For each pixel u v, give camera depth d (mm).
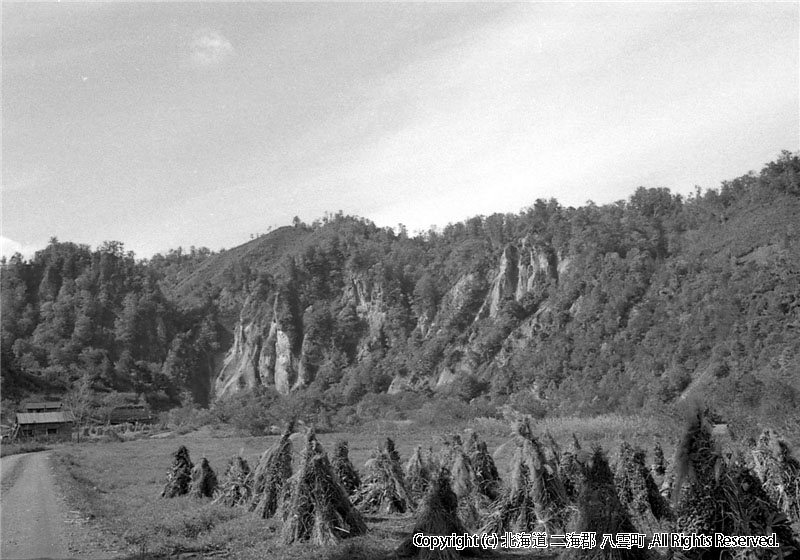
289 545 15086
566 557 11805
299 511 15570
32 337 171625
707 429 11438
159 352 191500
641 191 168750
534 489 15133
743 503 11156
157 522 18312
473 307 167250
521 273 163375
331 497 15781
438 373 152375
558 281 153750
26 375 126812
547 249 162125
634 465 16344
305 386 179000
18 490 28781
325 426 86438
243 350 197750
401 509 19844
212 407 135250
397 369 164125
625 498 15930
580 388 101812
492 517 15445
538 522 14852
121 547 15758
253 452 50812
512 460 16094
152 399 154125
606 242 148125
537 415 81312
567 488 16641
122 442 76812
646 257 133500
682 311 105500
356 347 188000
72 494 24953
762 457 16859
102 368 150625
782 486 16094
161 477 34062
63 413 88188
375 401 120375
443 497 14016
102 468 40000
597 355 110688
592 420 52438
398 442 51312
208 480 25359
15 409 97625
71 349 160750
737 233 120750
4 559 14805
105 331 185250
